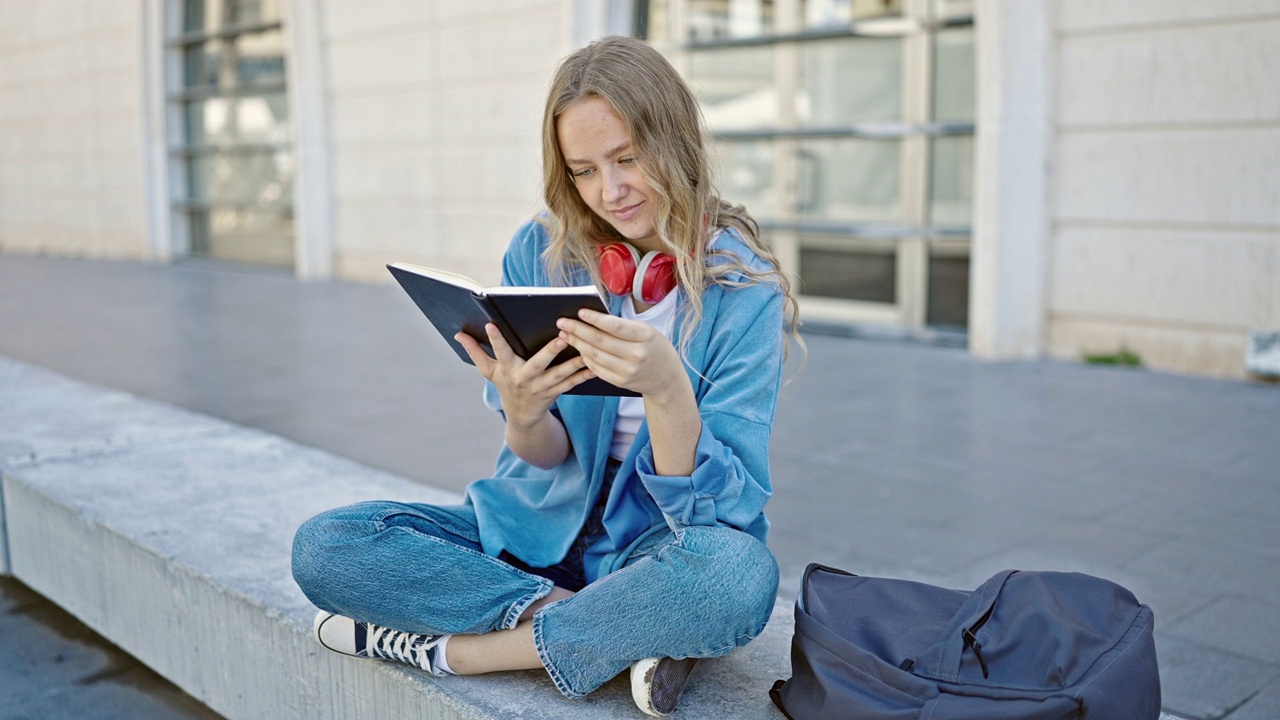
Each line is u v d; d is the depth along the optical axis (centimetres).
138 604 267
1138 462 424
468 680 190
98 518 278
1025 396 541
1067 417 498
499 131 932
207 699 249
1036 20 603
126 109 1371
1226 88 550
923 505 378
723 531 174
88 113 1439
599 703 182
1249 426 475
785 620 223
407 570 183
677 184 178
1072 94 607
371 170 1068
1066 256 624
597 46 181
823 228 749
